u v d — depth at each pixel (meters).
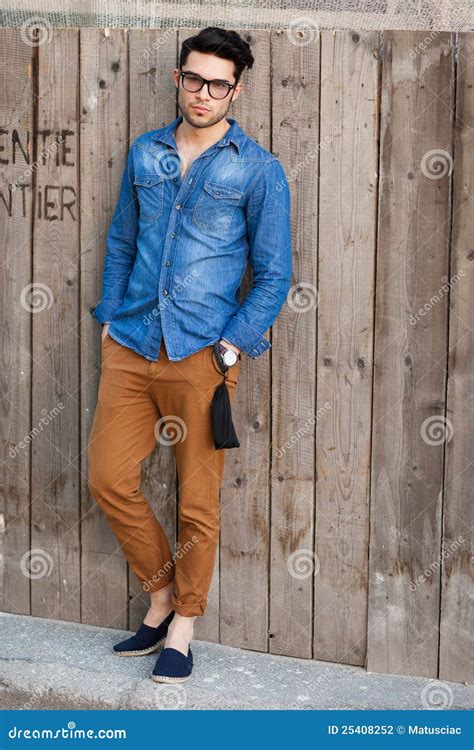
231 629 3.28
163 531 3.19
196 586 3.05
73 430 3.35
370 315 2.99
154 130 2.99
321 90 2.93
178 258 2.87
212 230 2.85
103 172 3.18
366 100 2.89
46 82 3.20
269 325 2.87
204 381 2.89
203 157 2.84
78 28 3.15
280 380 3.10
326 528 3.13
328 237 2.98
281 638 3.23
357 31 2.88
